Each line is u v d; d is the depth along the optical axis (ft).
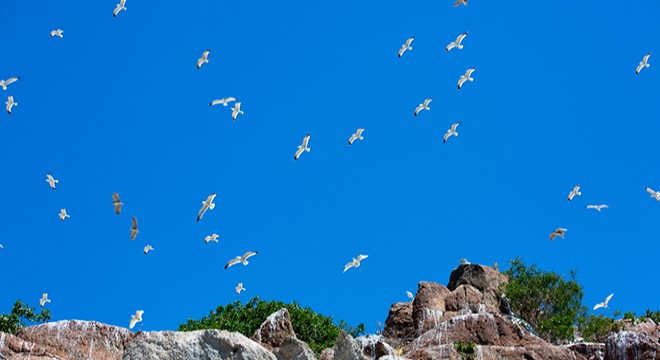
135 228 149.59
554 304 216.33
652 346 149.59
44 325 138.10
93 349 136.98
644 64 187.42
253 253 156.46
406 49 189.37
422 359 150.51
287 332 157.28
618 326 195.00
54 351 134.31
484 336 160.35
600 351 156.76
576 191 191.42
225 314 227.20
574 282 220.23
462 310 194.59
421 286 204.03
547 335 199.21
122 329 141.28
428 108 188.34
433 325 188.03
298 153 169.89
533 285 219.20
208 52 177.88
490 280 229.04
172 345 120.57
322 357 140.26
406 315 201.98
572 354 153.99
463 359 150.51
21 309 184.14
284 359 127.24
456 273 236.02
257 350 120.26
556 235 189.98
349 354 131.44
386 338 197.57
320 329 215.31
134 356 119.75
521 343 158.61
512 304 217.36
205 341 120.67
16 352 128.67
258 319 219.00
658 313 210.59
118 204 148.66
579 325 207.00
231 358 119.14
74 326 139.13
